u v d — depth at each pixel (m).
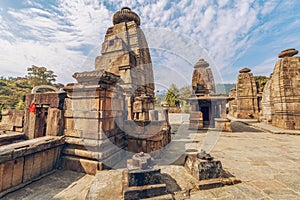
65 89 4.29
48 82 31.53
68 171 3.81
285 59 10.63
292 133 8.93
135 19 8.35
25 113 4.95
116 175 3.40
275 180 3.25
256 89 17.45
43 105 4.65
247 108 17.66
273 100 11.48
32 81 30.53
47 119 4.38
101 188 2.87
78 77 3.93
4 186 2.74
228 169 3.84
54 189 2.97
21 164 3.07
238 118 18.00
